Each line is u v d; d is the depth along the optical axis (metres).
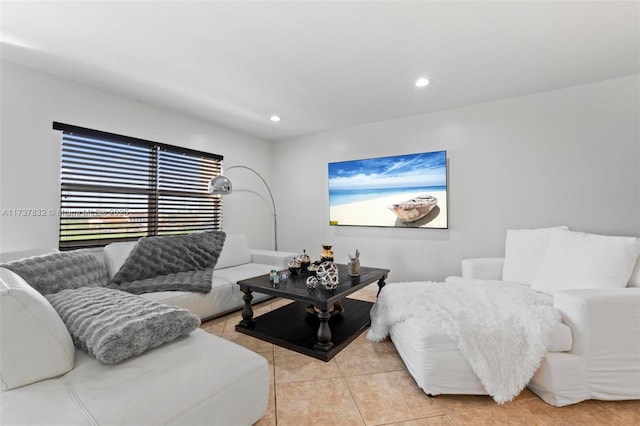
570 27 1.81
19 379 0.98
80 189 2.57
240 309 2.90
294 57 2.15
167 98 2.89
